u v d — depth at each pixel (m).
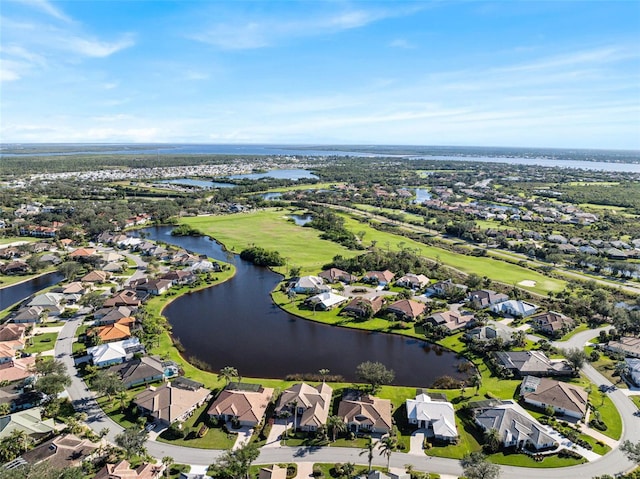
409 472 73.00
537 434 80.19
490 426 83.19
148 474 71.00
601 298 143.00
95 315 135.50
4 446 75.38
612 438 82.12
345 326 133.12
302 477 72.19
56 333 125.00
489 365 110.69
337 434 83.62
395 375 106.56
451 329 128.00
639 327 124.75
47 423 83.06
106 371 99.12
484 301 147.62
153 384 100.25
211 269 188.12
